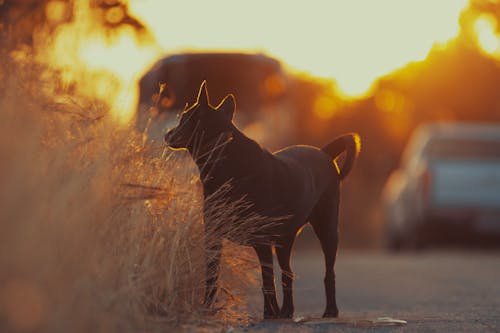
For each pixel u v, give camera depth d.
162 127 11.47
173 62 29.14
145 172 10.04
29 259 6.20
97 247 7.86
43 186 6.94
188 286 9.75
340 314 12.77
